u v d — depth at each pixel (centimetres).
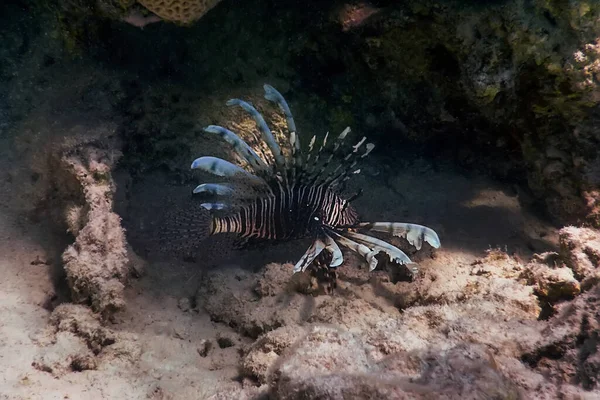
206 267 82
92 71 91
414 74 90
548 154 85
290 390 47
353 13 86
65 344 62
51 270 76
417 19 81
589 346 55
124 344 64
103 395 58
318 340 51
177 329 70
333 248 66
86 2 84
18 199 83
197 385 61
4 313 66
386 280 79
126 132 91
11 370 58
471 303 67
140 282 77
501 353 57
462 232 89
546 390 51
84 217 76
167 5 71
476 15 75
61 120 86
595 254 70
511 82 78
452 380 47
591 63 74
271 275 75
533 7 73
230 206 71
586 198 82
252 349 63
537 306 66
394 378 47
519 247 86
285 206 71
